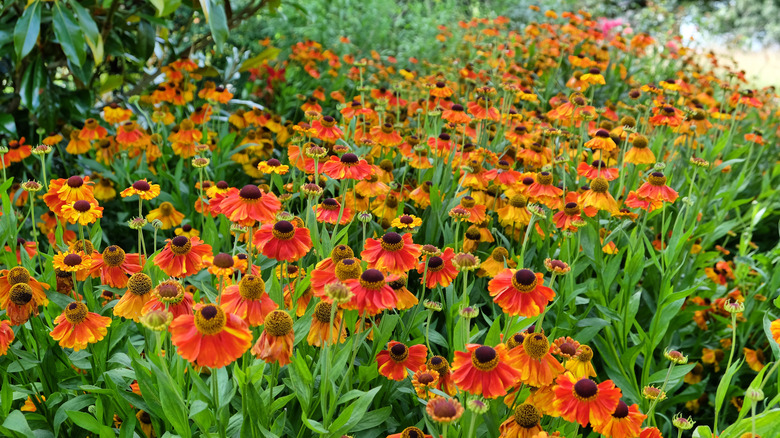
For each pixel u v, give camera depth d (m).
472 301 2.73
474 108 3.56
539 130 3.69
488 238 2.90
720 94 6.04
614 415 1.61
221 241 2.86
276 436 1.62
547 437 1.50
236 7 7.26
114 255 2.07
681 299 2.62
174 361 1.77
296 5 5.27
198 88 5.75
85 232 3.59
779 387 2.12
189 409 1.76
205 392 1.65
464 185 3.01
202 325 1.42
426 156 3.36
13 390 1.87
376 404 2.04
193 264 2.00
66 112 4.35
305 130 3.02
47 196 2.28
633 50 6.79
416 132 4.19
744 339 3.19
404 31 7.94
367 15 7.46
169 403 1.57
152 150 3.95
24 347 2.17
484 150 3.35
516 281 1.78
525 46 6.63
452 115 3.29
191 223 3.51
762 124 6.29
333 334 1.81
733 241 4.88
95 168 3.81
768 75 11.91
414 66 6.96
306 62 6.05
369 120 4.09
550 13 6.36
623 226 3.01
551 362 1.63
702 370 3.29
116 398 1.82
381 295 1.71
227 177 4.27
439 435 1.63
